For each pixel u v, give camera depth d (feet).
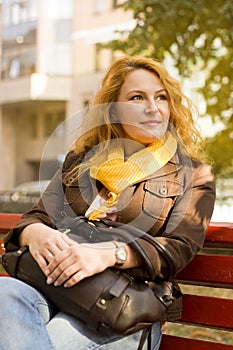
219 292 19.52
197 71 32.68
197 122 8.80
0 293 7.29
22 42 103.91
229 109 32.01
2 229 10.03
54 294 7.51
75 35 100.42
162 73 8.39
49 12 101.76
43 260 7.56
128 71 8.39
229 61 31.45
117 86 8.43
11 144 107.14
